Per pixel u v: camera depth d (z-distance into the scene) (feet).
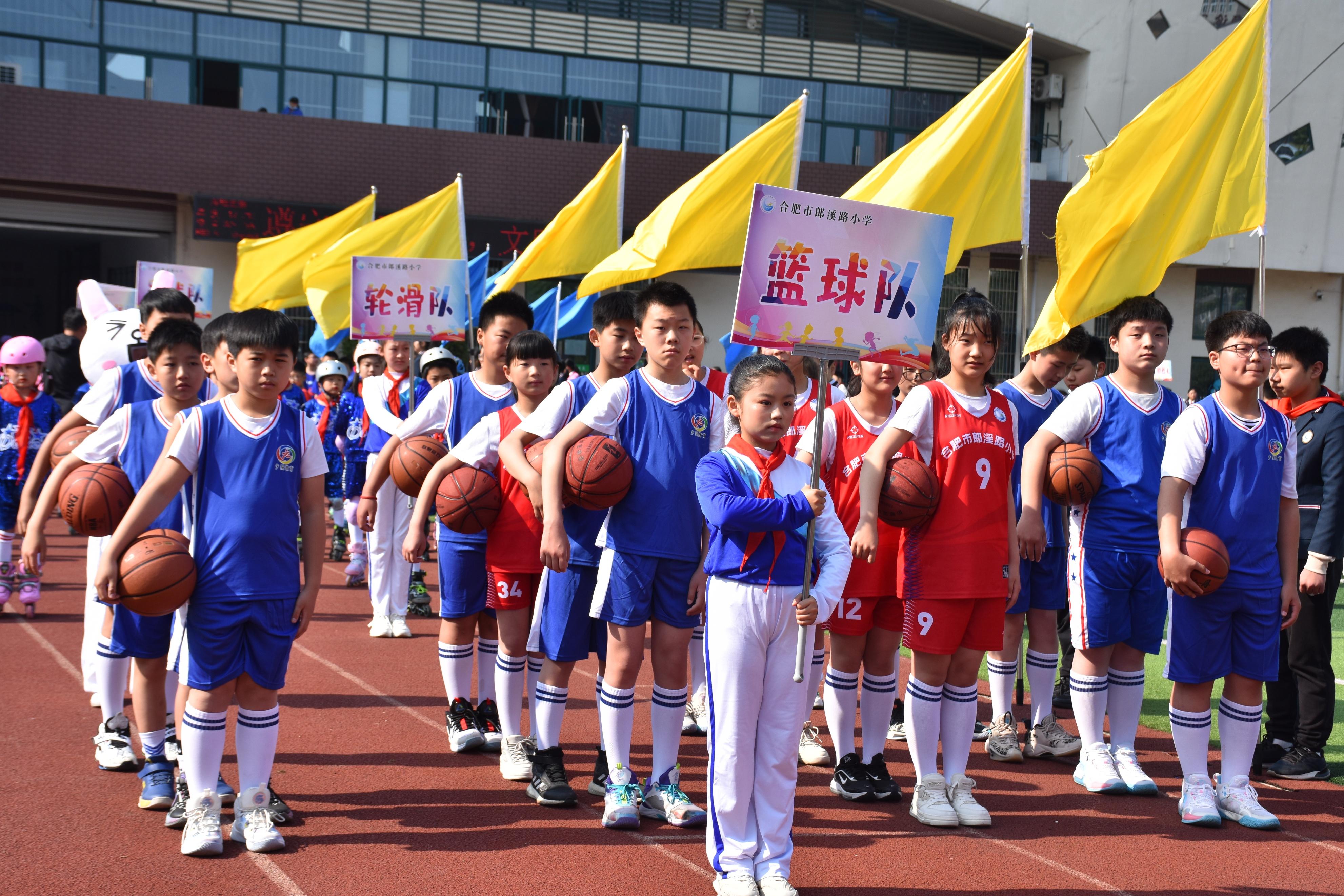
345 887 13.23
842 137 82.74
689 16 79.77
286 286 42.11
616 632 15.43
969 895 13.47
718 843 13.07
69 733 18.97
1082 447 17.49
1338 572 18.29
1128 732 18.03
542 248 31.71
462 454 17.72
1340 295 85.87
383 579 27.91
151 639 15.31
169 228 72.95
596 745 19.52
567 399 16.72
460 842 14.70
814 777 18.25
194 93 72.38
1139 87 80.23
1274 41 79.82
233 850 14.25
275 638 14.10
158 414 16.07
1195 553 15.48
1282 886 13.96
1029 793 17.49
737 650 12.96
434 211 36.29
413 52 75.72
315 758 18.26
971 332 15.85
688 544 15.39
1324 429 18.20
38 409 28.45
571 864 14.07
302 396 44.42
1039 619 19.35
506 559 17.20
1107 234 21.35
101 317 22.56
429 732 20.03
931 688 15.90
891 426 15.66
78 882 13.11
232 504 13.89
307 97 74.28
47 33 69.56
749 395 13.42
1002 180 24.21
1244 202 21.90
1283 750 18.95
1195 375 85.30
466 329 26.96
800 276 13.65
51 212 70.74
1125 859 14.71
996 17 79.30
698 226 26.86
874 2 81.51
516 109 77.71
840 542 13.57
